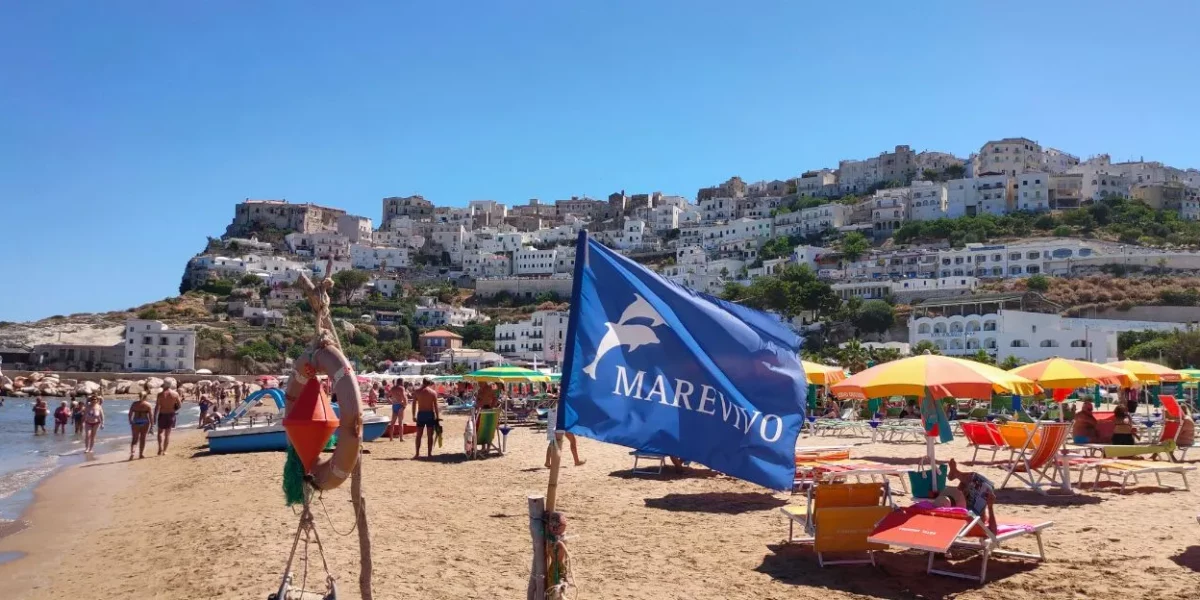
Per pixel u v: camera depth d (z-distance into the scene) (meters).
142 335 130.88
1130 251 129.62
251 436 24.44
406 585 8.41
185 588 8.80
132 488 18.20
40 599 9.09
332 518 12.23
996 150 186.25
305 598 6.71
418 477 16.72
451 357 100.44
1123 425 17.42
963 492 8.89
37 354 135.62
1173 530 10.34
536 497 6.36
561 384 6.32
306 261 197.50
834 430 28.95
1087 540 9.82
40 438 36.44
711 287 157.12
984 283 125.25
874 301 116.50
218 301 168.75
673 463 16.84
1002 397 34.94
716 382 6.56
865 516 8.91
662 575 8.68
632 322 6.52
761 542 10.16
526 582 8.53
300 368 6.30
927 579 8.35
